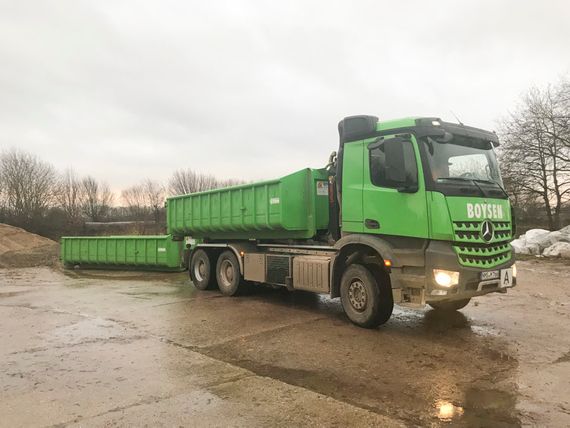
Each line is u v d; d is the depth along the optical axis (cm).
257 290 1063
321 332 676
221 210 1025
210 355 571
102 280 1456
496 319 748
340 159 752
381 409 402
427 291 615
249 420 379
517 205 2812
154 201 6056
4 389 459
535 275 1284
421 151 630
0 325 767
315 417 385
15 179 4650
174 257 1558
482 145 704
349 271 710
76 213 4762
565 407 402
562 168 2606
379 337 643
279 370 510
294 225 848
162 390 450
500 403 411
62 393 446
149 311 867
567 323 718
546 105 2630
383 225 669
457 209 601
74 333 700
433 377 481
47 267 2011
